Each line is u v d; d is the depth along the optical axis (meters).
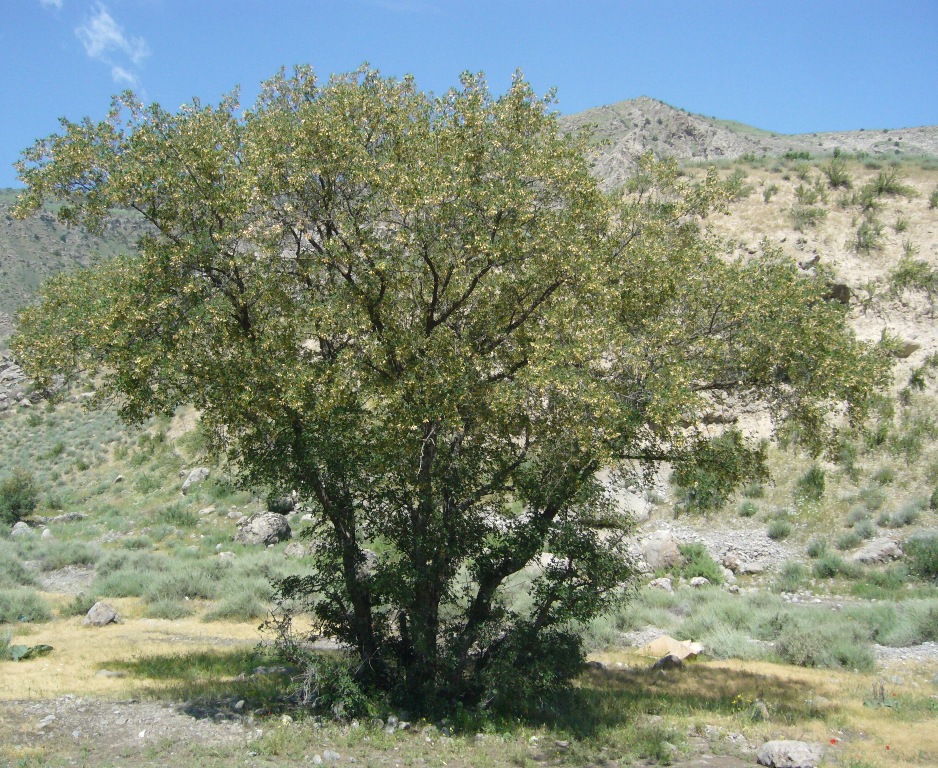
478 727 9.89
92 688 10.88
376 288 10.00
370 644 10.90
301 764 8.12
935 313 28.23
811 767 8.23
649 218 11.16
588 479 10.61
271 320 9.74
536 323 9.95
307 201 10.30
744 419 27.27
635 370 9.62
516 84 10.91
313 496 11.04
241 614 18.11
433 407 9.58
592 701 10.97
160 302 9.14
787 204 34.31
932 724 10.18
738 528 24.31
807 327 10.30
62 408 48.50
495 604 12.40
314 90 11.02
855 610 18.08
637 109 114.31
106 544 29.00
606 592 11.05
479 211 9.90
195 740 8.65
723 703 11.16
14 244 105.69
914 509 22.81
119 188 9.39
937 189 34.09
